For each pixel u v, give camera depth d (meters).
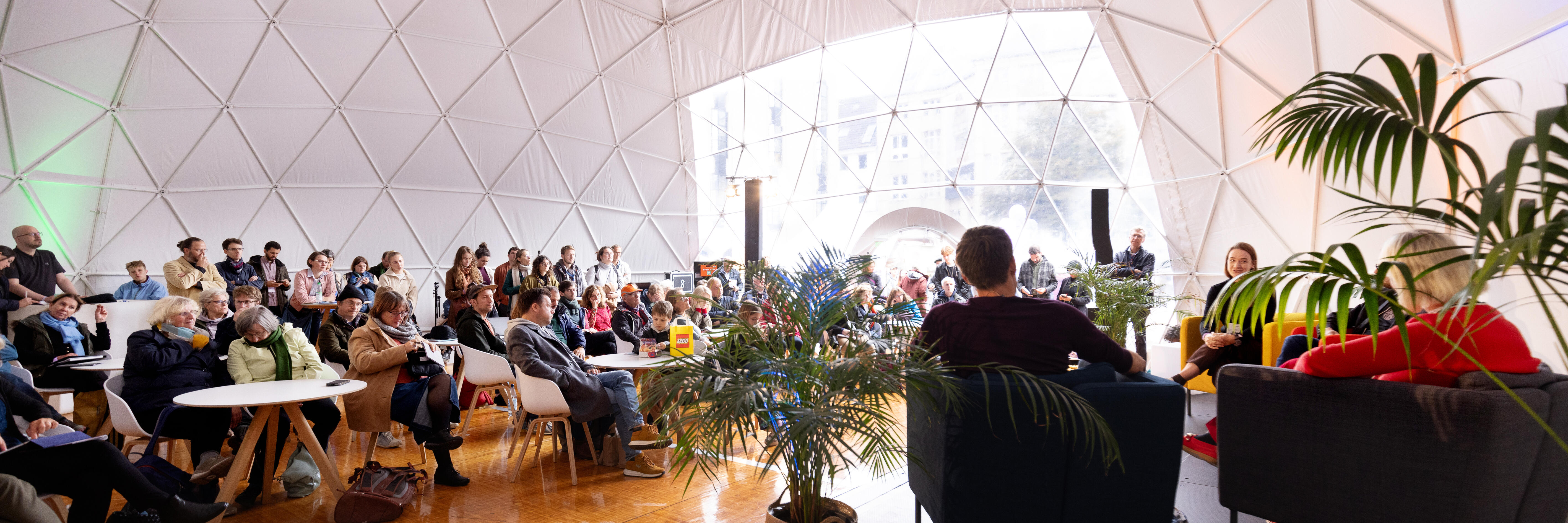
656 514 4.24
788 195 16.38
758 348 3.07
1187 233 12.14
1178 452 2.80
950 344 3.06
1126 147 12.87
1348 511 2.68
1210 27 10.03
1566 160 1.86
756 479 4.96
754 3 13.02
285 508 4.35
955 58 13.91
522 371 4.95
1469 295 1.74
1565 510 2.64
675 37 14.05
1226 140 10.94
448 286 10.24
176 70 10.68
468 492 4.70
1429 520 2.49
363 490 4.11
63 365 5.31
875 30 13.08
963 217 14.56
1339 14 7.76
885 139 15.03
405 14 11.86
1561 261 1.97
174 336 4.64
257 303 5.64
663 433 2.80
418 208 13.74
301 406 4.80
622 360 5.66
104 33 9.74
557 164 14.93
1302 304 9.62
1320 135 2.63
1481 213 1.79
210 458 4.34
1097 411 2.73
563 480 4.99
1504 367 2.48
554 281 10.68
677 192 16.77
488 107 13.62
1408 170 7.49
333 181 12.84
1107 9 11.47
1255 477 2.93
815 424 2.58
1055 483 2.78
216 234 11.87
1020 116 13.74
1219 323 5.32
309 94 11.98
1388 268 2.04
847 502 4.37
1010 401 2.72
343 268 13.12
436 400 4.88
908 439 3.53
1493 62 6.06
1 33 8.86
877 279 12.53
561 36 13.27
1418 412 2.49
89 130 10.25
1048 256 13.82
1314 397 2.75
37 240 8.06
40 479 3.23
